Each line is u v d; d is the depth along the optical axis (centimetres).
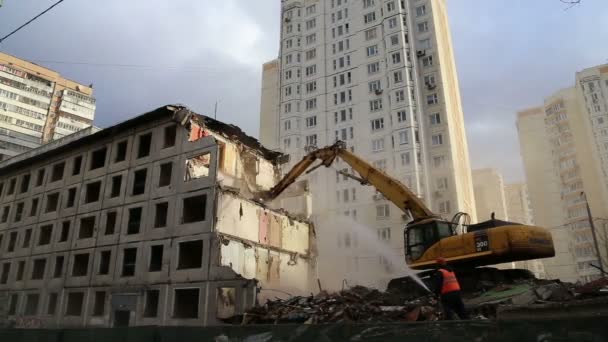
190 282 2523
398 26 6025
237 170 3266
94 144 3606
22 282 3566
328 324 868
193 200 2825
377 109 5903
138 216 3056
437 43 5988
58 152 3847
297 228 3425
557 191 9400
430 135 5597
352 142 5959
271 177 3675
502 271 1939
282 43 7181
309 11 7175
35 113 8500
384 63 6034
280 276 3044
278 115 6794
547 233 1838
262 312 1972
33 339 1375
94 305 2956
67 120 8944
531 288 1543
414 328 779
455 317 1218
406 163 5353
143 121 3241
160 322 2548
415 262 1988
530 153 10000
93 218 3338
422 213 2061
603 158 8131
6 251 3912
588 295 1373
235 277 2350
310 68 6800
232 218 2727
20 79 8381
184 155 2916
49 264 3428
